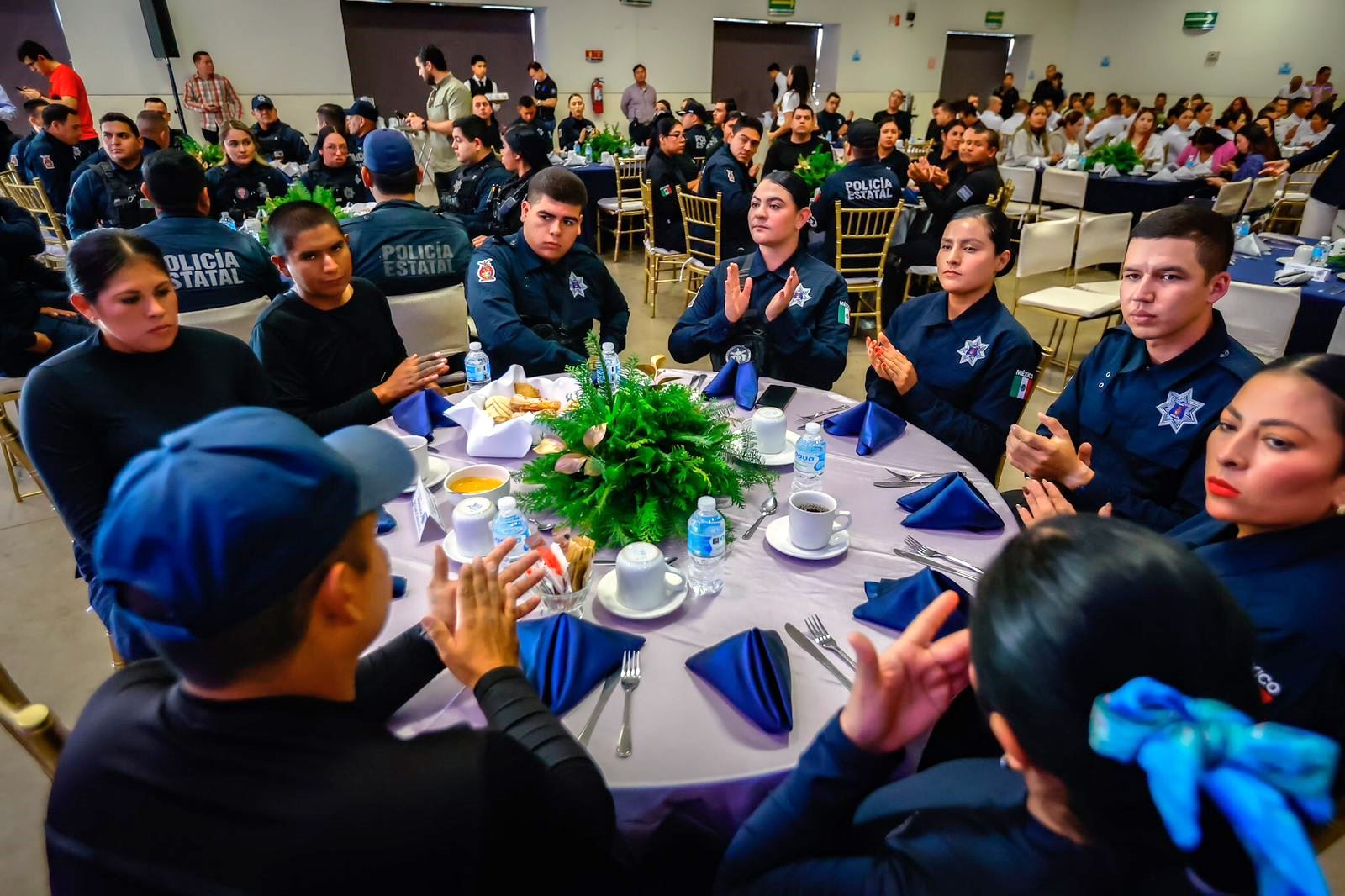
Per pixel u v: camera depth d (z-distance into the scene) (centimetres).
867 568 120
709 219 457
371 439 62
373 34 870
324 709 55
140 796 50
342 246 185
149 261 135
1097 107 1284
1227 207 478
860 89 1133
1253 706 44
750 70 1097
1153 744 37
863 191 421
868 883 55
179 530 46
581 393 156
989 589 48
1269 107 879
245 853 47
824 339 226
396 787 50
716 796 82
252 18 777
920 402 186
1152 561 44
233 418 52
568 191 220
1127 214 412
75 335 290
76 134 484
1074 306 362
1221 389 150
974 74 1267
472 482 142
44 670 193
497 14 918
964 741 101
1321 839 85
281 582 48
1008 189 508
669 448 129
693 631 106
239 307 247
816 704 92
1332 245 335
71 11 704
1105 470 169
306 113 834
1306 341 278
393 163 266
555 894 66
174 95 744
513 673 78
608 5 938
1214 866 38
